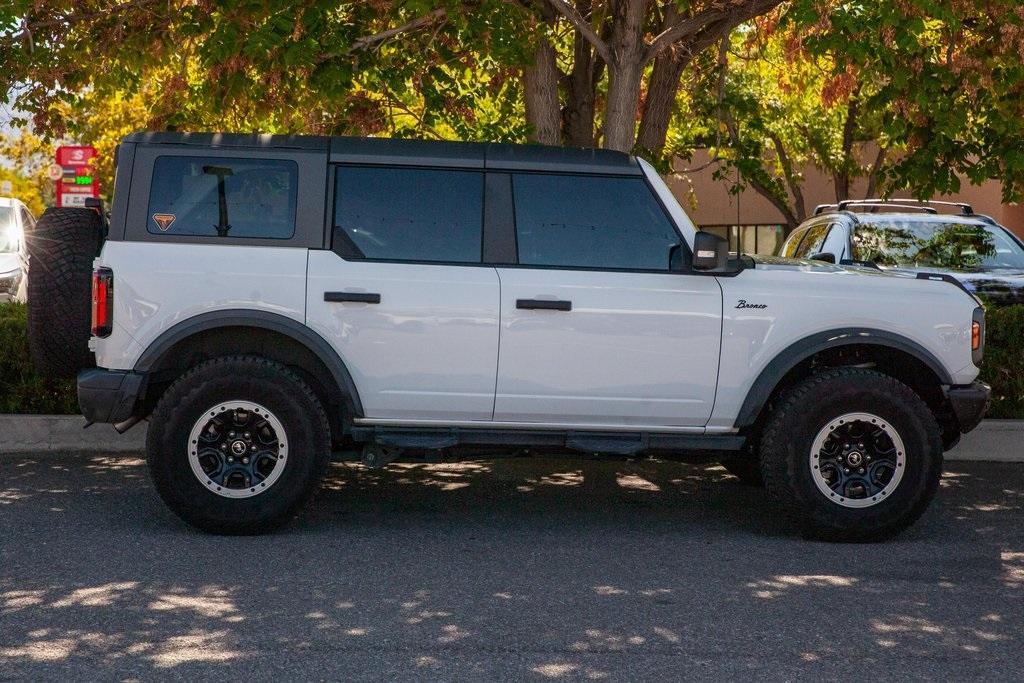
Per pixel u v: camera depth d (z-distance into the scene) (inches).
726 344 261.6
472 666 178.4
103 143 889.5
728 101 558.6
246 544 251.4
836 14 369.1
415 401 260.2
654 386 261.4
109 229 257.9
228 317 255.0
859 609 210.8
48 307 266.8
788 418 259.4
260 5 380.5
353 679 172.2
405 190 262.2
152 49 437.1
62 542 250.7
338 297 256.1
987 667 181.2
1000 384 376.2
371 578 227.5
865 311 264.2
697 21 421.4
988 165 472.1
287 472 255.0
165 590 216.8
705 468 352.8
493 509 292.5
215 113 425.4
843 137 1083.3
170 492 252.7
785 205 1134.4
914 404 259.4
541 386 260.2
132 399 254.2
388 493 310.0
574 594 218.7
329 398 270.8
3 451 353.1
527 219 262.7
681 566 239.9
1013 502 306.7
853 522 259.3
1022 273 439.5
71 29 426.0
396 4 397.1
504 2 395.5
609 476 338.6
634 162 267.0
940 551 255.1
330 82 393.4
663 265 263.1
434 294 257.4
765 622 202.5
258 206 259.6
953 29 376.8
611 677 174.6
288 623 198.2
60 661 178.2
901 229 467.5
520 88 482.6
